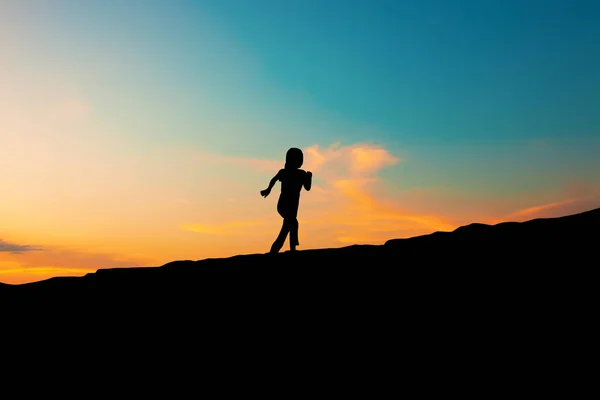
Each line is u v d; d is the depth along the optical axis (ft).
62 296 23.15
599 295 16.37
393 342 16.22
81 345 18.81
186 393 15.31
